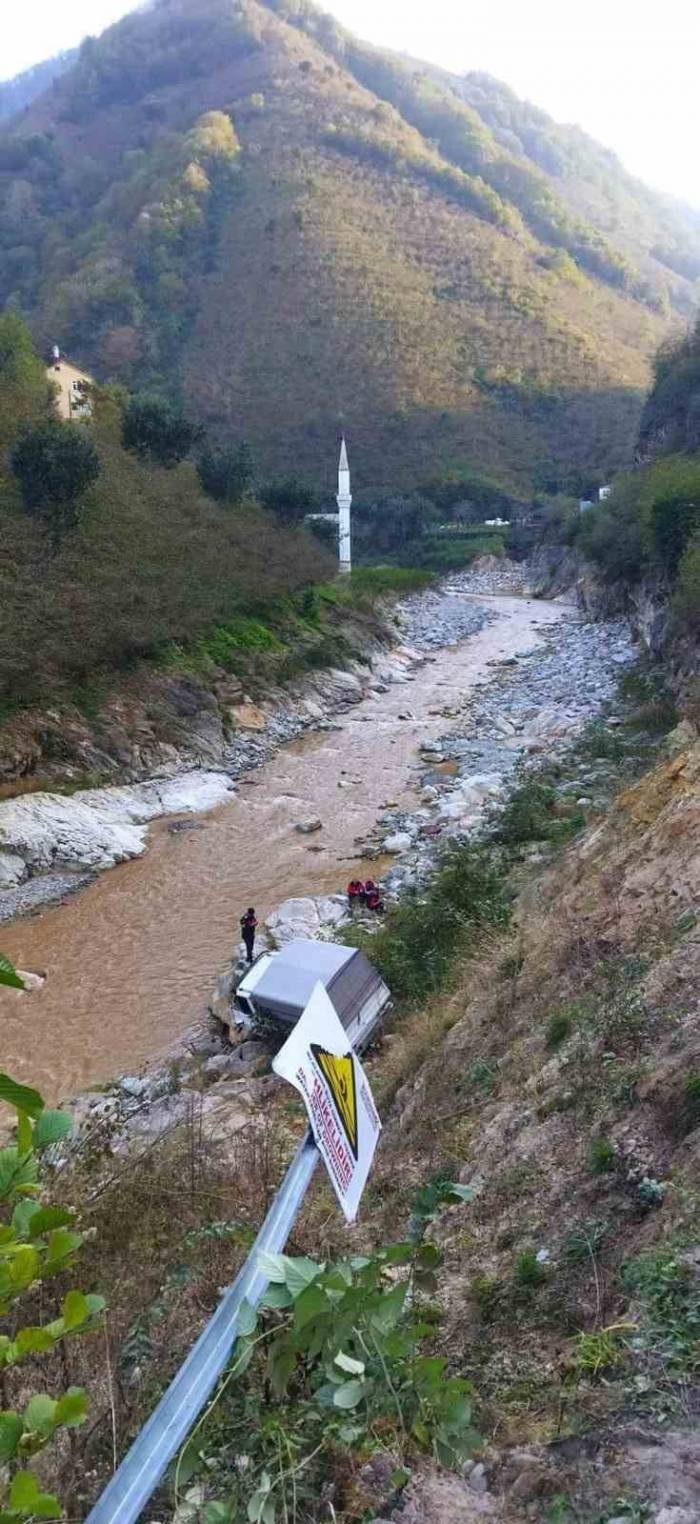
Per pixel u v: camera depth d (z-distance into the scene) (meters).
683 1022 6.09
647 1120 5.28
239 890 19.41
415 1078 9.18
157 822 23.44
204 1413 3.26
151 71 173.12
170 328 114.81
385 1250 3.63
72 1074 13.38
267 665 34.19
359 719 33.34
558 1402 3.46
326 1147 3.15
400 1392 3.06
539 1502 2.96
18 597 26.22
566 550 71.25
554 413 113.81
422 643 49.00
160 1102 11.46
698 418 54.34
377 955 13.75
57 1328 2.41
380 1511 2.95
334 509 90.44
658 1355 3.47
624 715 29.11
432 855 19.41
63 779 23.52
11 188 141.00
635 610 44.97
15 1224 2.51
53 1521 3.07
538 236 160.38
